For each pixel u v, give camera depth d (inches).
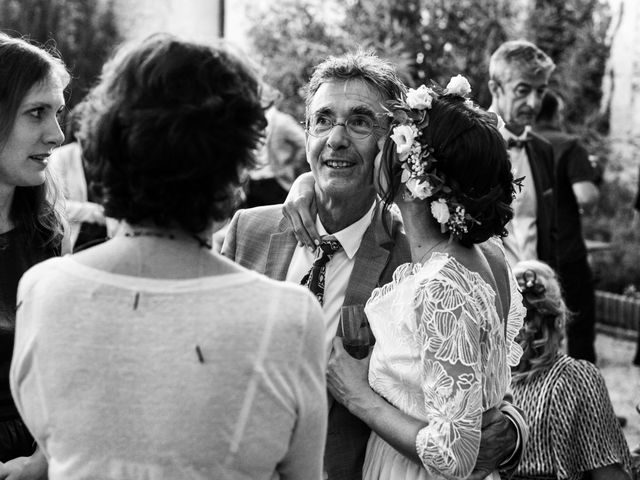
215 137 69.1
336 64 111.3
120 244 71.4
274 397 69.1
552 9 342.3
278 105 295.0
